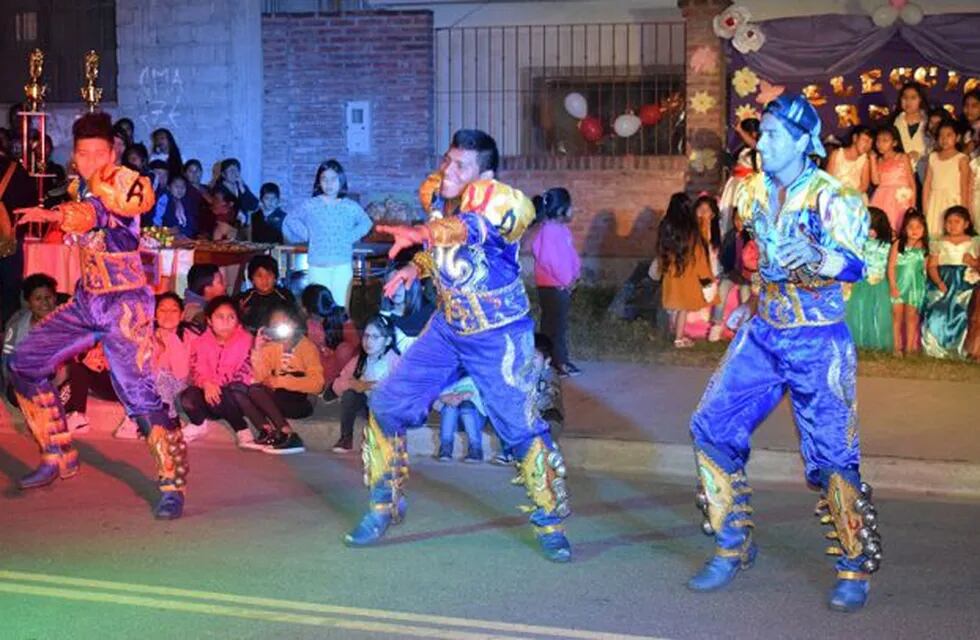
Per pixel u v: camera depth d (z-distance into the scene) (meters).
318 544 7.67
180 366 10.31
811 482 6.80
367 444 7.65
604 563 7.36
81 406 10.58
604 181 17.91
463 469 9.57
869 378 12.15
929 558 7.49
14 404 10.90
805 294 6.57
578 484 9.22
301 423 10.32
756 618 6.50
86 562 7.31
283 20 18.89
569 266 12.23
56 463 8.82
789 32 17.67
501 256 7.16
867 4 17.44
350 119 18.84
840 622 6.45
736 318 7.08
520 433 7.30
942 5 17.80
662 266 13.54
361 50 18.73
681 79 18.45
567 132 18.88
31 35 19.39
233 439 10.40
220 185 16.11
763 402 6.85
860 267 6.42
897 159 14.29
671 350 13.49
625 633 6.28
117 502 8.55
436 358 7.39
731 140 18.00
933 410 10.83
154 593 6.80
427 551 7.55
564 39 18.73
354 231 12.99
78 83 19.33
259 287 11.34
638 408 10.94
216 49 18.64
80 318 8.16
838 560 6.73
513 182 18.14
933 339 13.20
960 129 14.24
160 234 13.41
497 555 7.49
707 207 14.03
